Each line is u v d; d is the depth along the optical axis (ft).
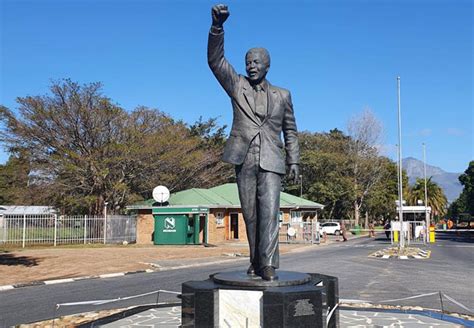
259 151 23.39
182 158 123.13
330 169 182.80
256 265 23.44
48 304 35.40
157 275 53.52
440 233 189.67
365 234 172.14
